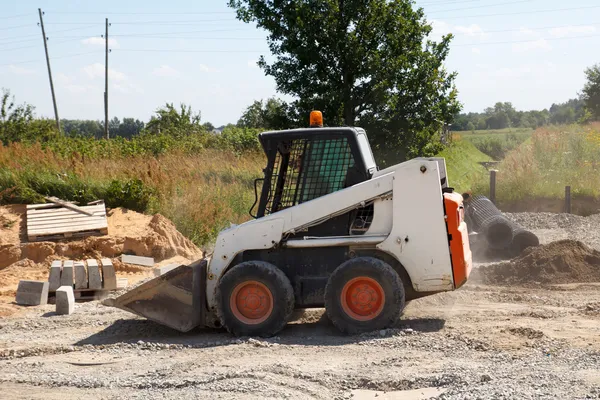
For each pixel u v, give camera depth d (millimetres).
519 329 7535
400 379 5996
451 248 7664
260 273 7770
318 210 7871
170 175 19062
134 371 6691
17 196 15516
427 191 7652
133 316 9398
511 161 22703
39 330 8812
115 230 14430
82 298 10812
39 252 13320
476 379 5766
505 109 129625
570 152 23359
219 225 16250
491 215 14023
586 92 60531
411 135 22984
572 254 11250
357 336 7617
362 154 8070
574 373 5672
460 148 40938
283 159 8188
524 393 5207
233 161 26156
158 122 47469
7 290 11289
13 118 37688
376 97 22469
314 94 23406
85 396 5941
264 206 8195
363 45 23000
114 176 17484
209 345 7676
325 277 7969
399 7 23359
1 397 5969
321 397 5711
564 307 8953
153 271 12633
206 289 8219
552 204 20438
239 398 5645
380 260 7668
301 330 8133
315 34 22797
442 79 23609
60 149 22984
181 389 6012
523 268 11078
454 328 7812
